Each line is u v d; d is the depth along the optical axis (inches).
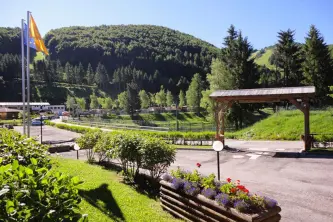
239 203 194.4
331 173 436.1
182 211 245.6
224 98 708.0
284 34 1760.6
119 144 370.3
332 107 1175.0
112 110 3966.5
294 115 1014.4
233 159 587.2
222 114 741.3
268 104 1641.2
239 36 1642.5
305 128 642.2
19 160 157.1
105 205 256.1
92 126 1525.6
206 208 218.5
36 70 5487.2
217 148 291.3
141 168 394.6
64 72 6008.9
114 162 502.6
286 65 1761.8
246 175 444.1
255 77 1603.1
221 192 223.1
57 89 5246.1
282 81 1809.8
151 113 3646.7
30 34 727.1
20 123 1990.7
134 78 5546.3
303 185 377.1
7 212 77.5
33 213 84.0
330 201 312.2
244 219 186.4
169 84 5713.6
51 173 104.9
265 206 195.9
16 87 4788.4
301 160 545.3
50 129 1587.1
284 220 264.8
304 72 1697.8
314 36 1702.8
